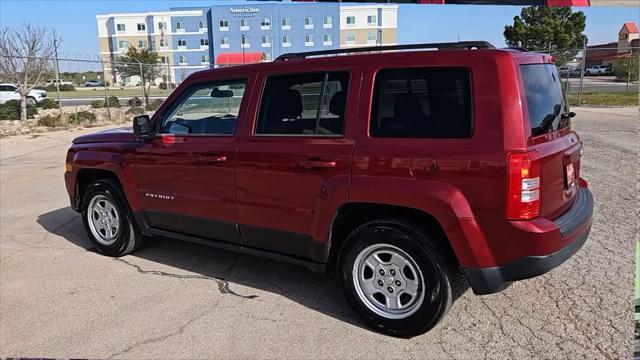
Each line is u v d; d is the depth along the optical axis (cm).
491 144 280
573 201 340
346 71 333
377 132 316
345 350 307
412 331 314
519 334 316
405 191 298
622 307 345
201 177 400
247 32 7931
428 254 300
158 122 436
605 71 4188
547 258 280
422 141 299
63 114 2008
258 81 375
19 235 560
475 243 285
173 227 438
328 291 393
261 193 366
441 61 300
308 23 7869
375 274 327
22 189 811
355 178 318
